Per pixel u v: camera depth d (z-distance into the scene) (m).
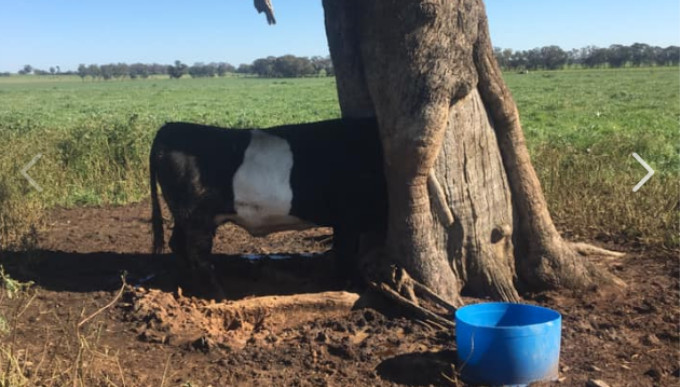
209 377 3.54
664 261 5.51
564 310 4.40
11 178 7.72
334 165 4.66
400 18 4.19
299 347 3.88
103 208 8.28
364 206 4.71
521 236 4.77
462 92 4.36
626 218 6.42
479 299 4.52
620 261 5.55
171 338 4.05
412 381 3.44
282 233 6.94
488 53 4.51
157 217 4.97
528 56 93.12
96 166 9.30
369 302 4.45
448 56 4.22
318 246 6.42
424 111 4.17
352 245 4.77
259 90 55.88
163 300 4.54
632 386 3.35
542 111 24.64
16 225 6.48
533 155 8.98
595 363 3.60
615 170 8.60
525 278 4.77
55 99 45.94
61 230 7.09
